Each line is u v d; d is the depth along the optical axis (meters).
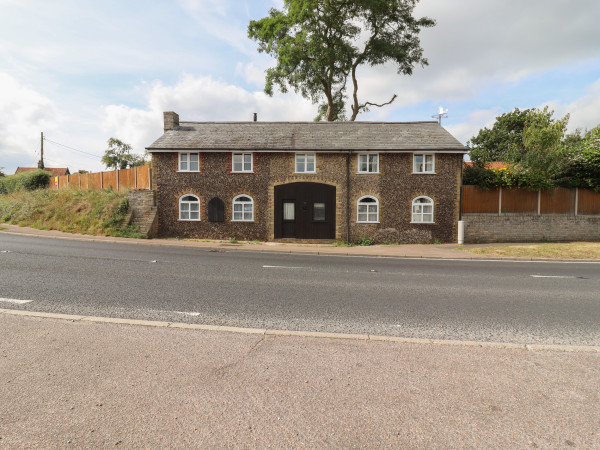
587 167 18.78
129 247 14.13
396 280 8.47
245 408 2.78
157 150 18.56
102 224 18.30
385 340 4.27
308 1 25.11
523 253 13.62
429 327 4.94
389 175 18.44
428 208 18.41
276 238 18.78
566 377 3.37
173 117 20.75
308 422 2.62
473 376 3.36
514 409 2.82
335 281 8.20
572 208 19.03
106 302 5.88
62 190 23.25
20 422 2.54
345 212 18.61
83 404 2.78
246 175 18.80
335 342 4.18
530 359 3.76
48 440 2.36
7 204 22.34
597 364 3.66
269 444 2.37
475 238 18.47
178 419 2.62
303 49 27.12
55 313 5.12
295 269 9.91
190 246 15.40
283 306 5.91
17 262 9.50
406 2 27.64
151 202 18.89
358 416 2.70
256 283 7.76
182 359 3.62
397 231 18.44
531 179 18.44
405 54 28.12
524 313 5.71
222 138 19.45
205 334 4.35
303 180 18.70
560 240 18.59
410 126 20.34
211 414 2.69
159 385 3.10
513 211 18.94
